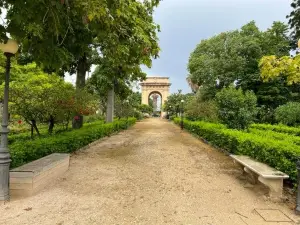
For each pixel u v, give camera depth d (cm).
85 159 748
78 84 1140
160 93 6481
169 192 449
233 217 346
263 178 431
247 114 1110
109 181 512
